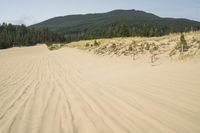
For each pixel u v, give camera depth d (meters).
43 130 5.95
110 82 11.60
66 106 8.05
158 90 8.49
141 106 7.11
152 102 7.33
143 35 71.00
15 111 7.84
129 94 8.67
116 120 6.25
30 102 8.97
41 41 146.12
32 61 33.06
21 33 147.88
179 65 12.78
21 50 78.62
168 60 16.41
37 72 20.25
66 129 5.92
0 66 26.78
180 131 5.18
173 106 6.71
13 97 10.11
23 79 16.06
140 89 9.09
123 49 27.25
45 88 11.88
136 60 20.11
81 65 23.45
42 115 7.20
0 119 7.08
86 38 102.69
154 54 19.95
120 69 16.70
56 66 24.67
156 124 5.69
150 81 10.08
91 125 6.06
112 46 31.95
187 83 8.68
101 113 6.95
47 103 8.65
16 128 6.21
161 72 11.57
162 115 6.19
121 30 72.31
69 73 18.31
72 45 65.69
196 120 5.64
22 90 11.68
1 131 6.04
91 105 7.91
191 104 6.67
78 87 11.49
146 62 17.97
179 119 5.80
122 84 10.59
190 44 18.55
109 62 22.30
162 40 25.61
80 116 6.85
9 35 133.75
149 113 6.45
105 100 8.34
